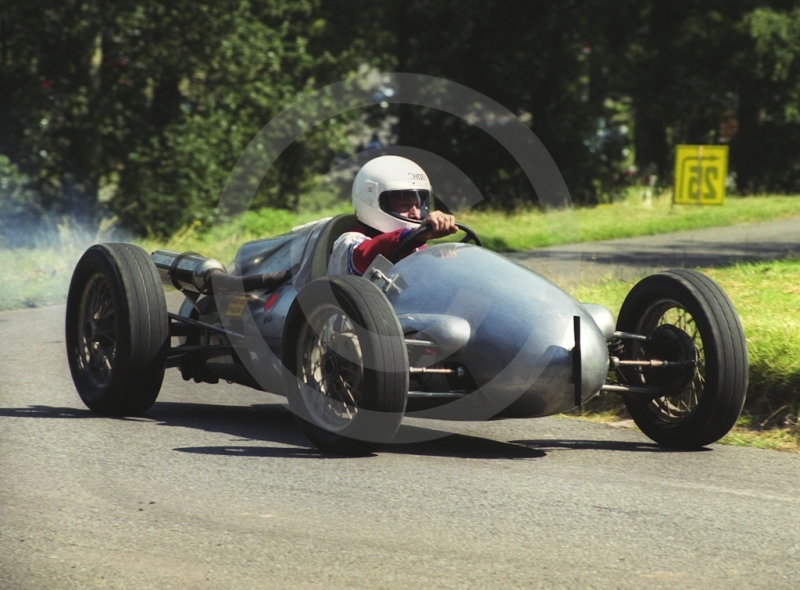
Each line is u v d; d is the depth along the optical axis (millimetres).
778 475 17625
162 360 22094
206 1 86250
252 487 16219
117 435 20266
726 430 19359
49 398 24953
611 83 127000
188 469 17375
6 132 81812
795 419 21344
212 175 89750
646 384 20250
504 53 115938
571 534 13891
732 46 125750
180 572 12289
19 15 78750
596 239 70188
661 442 20156
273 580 12039
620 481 16969
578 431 21891
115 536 13625
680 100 129625
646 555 13031
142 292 21938
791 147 132750
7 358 31906
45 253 63750
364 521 14438
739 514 14984
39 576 12133
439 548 13250
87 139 84750
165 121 92500
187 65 88562
